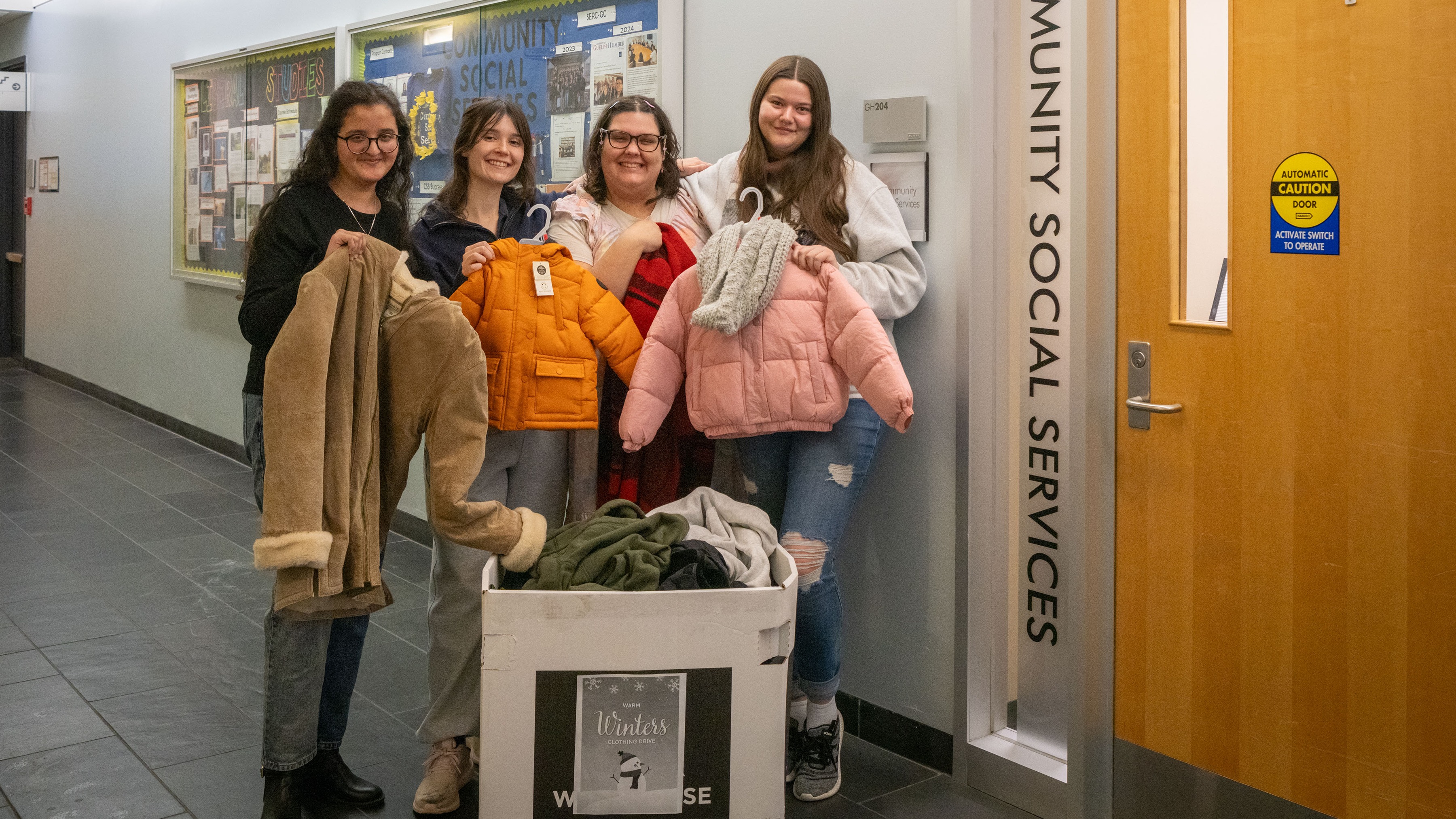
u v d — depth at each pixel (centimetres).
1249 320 230
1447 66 198
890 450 301
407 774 288
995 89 277
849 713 318
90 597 416
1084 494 262
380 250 238
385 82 496
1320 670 224
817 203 277
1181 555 246
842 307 257
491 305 264
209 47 655
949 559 288
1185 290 241
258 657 361
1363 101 210
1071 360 262
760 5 321
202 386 690
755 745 221
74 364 900
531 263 267
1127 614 257
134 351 786
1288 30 219
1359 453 215
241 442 645
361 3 507
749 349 264
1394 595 212
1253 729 236
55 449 677
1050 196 274
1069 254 271
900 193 289
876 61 293
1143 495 251
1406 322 207
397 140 270
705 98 340
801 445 275
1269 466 229
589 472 286
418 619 401
